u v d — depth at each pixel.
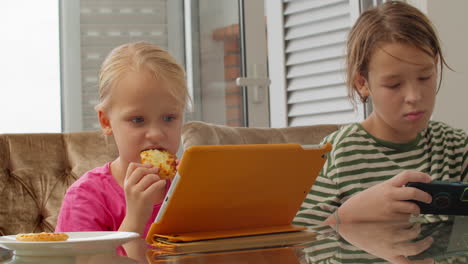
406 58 1.19
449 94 2.80
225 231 0.77
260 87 3.12
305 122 3.15
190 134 1.58
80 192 1.24
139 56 1.17
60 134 1.64
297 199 0.81
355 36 1.37
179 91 1.17
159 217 0.72
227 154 0.68
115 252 0.64
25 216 1.53
